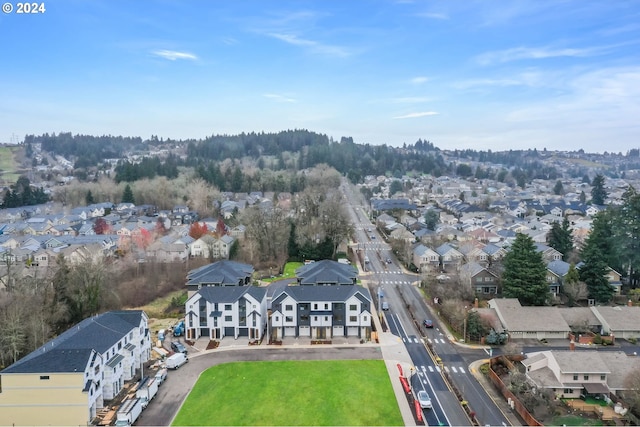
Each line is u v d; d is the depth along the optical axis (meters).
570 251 116.81
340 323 75.38
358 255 131.25
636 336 74.06
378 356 67.31
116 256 126.00
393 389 57.22
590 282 88.44
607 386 55.22
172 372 62.34
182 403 54.19
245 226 142.12
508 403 53.84
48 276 86.94
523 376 56.97
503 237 141.62
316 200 158.62
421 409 52.38
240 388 57.69
